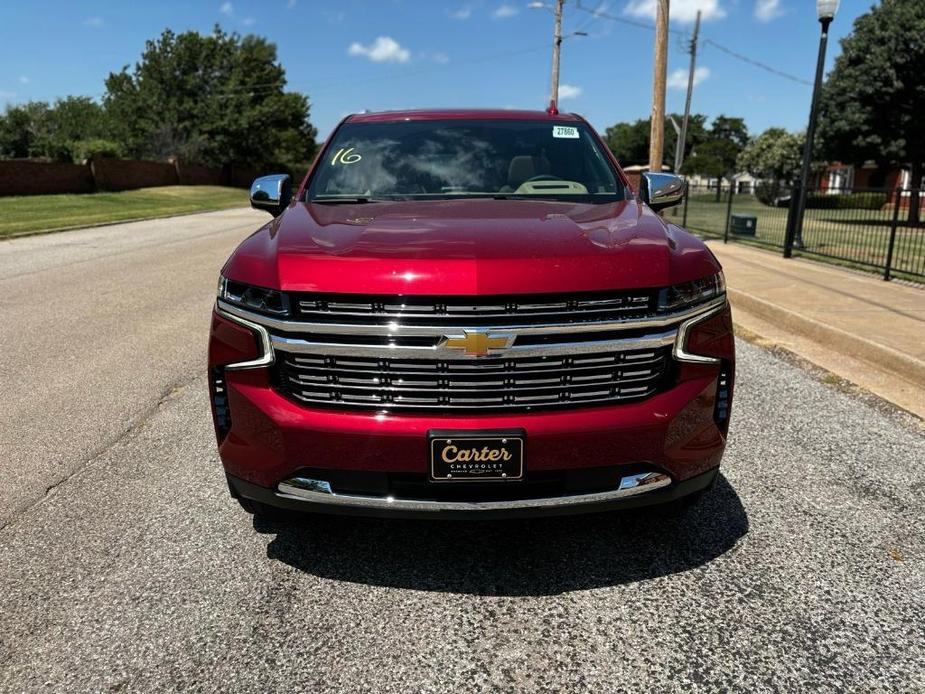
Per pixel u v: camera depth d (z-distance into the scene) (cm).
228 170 5084
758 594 260
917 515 317
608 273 233
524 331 228
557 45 3325
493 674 221
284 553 290
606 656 229
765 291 810
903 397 475
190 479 357
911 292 802
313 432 237
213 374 256
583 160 376
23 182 2917
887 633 238
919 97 2064
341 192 356
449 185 356
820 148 2316
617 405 239
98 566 281
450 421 232
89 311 761
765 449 390
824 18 1166
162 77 5425
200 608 254
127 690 214
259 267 247
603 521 315
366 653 231
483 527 311
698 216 2019
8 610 253
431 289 226
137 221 2153
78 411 454
